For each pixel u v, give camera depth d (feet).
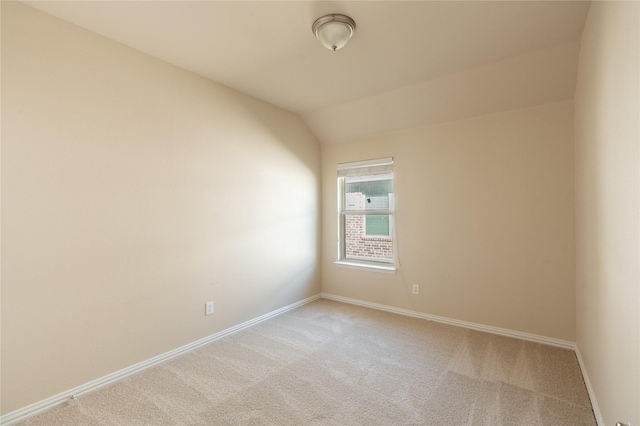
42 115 6.37
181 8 6.37
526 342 9.44
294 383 7.25
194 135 9.22
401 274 12.15
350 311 12.47
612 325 5.02
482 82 9.42
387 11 6.48
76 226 6.81
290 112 12.76
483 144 10.39
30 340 6.16
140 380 7.41
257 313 11.10
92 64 7.13
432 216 11.43
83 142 6.94
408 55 8.34
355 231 13.79
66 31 6.73
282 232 12.27
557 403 6.45
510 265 9.89
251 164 11.00
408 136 12.03
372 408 6.33
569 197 8.96
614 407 4.90
